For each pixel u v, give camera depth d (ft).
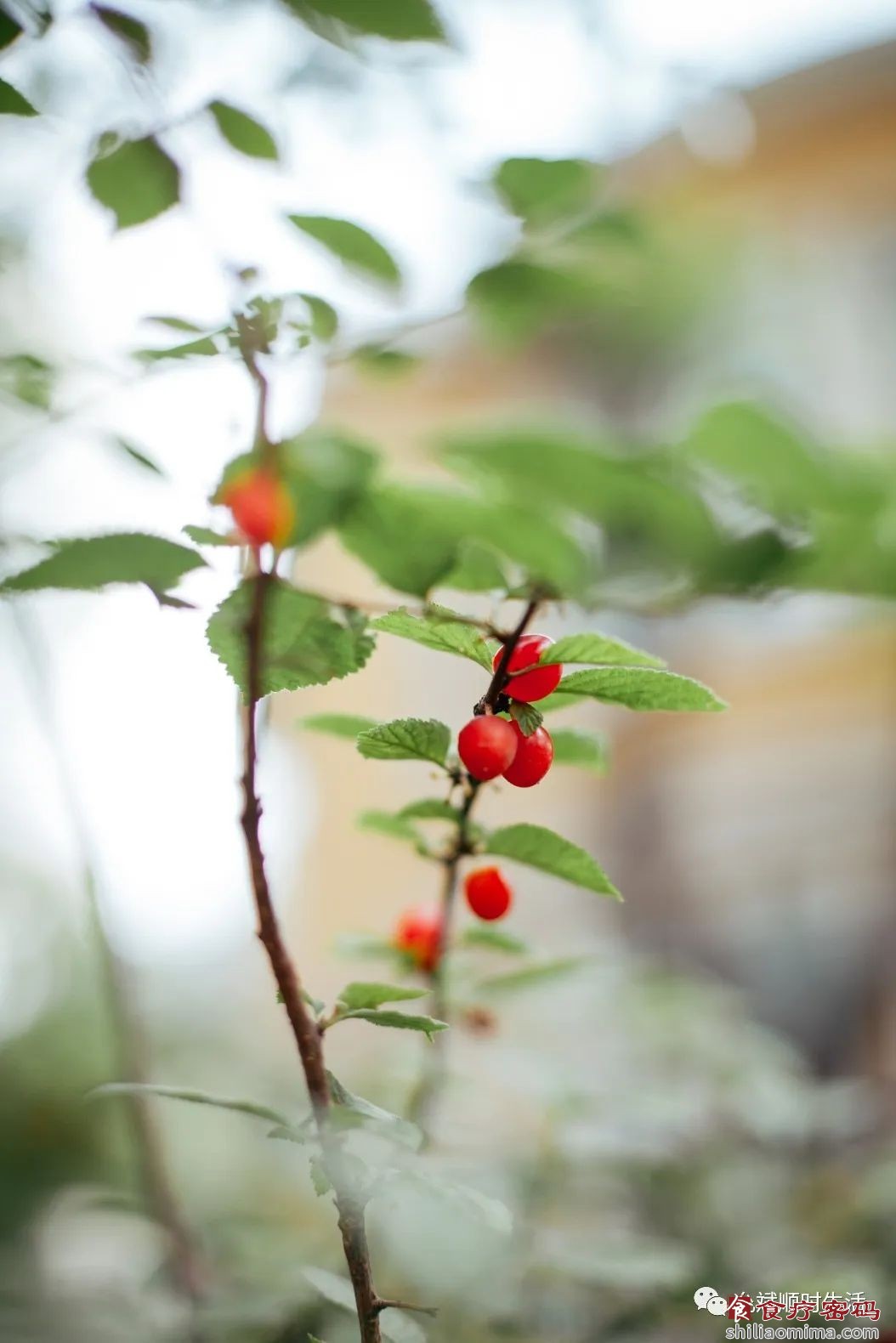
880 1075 5.75
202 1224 2.25
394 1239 1.86
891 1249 2.07
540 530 1.40
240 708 1.38
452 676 6.88
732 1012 2.93
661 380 5.95
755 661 6.22
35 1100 2.89
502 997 1.85
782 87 5.58
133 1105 1.91
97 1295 1.97
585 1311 1.99
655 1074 2.59
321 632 1.38
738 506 1.50
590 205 1.52
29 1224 2.44
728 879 6.30
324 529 1.39
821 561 1.48
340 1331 1.74
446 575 1.43
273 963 1.35
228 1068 3.40
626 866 6.44
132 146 1.44
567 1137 2.04
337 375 6.16
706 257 5.01
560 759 1.60
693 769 6.41
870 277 5.87
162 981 4.42
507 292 1.53
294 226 1.46
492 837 1.55
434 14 1.40
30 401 1.53
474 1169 1.94
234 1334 1.81
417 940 1.78
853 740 5.96
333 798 7.34
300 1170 2.61
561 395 6.23
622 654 1.42
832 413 5.68
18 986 3.32
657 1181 2.25
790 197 5.83
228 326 1.36
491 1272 1.87
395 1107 2.07
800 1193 2.32
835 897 6.03
